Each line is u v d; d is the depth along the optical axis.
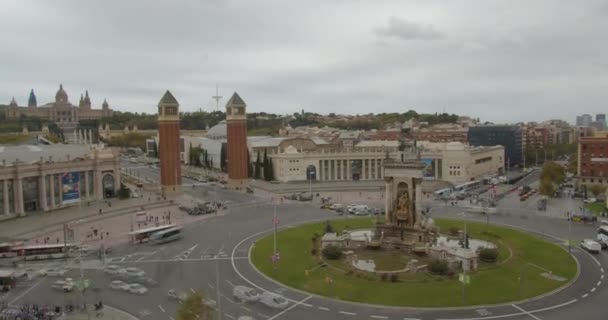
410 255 129.88
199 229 168.12
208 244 146.25
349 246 139.00
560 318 88.25
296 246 141.25
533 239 145.62
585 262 122.44
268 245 143.25
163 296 102.50
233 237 154.88
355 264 122.50
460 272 114.00
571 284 106.25
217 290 100.50
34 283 113.12
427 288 104.31
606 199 198.00
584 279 109.44
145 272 119.19
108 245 146.75
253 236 155.88
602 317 88.38
